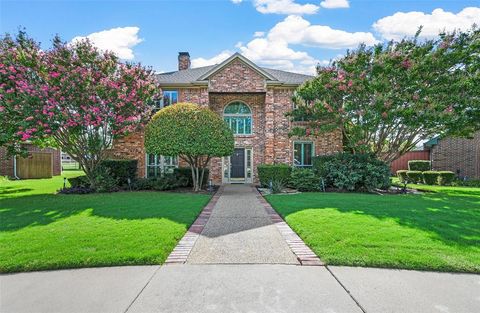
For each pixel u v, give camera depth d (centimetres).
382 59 1158
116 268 393
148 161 1578
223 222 657
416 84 1135
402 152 1350
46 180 1878
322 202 881
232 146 1254
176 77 1667
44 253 429
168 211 741
